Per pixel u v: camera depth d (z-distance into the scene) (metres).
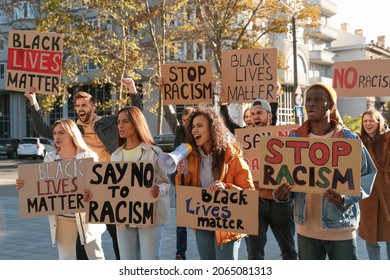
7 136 47.34
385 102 57.22
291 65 44.06
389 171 5.11
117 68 25.88
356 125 23.97
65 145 4.78
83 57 25.86
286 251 4.93
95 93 39.38
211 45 24.98
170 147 25.48
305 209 3.67
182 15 26.36
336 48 56.84
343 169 3.42
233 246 4.07
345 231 3.60
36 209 4.57
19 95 46.25
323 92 3.62
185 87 6.34
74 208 4.55
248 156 5.31
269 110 5.48
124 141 4.76
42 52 6.11
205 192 4.02
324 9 52.22
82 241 4.62
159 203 4.45
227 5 23.91
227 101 6.46
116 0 24.83
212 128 4.04
